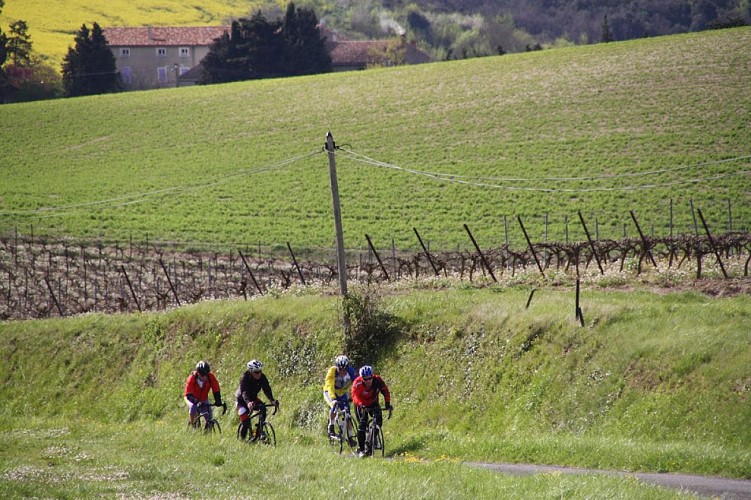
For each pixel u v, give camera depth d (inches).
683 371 1702.8
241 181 6058.1
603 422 1707.7
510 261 3410.4
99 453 1366.9
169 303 3631.9
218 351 2598.4
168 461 1296.8
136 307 3686.0
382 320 2343.8
